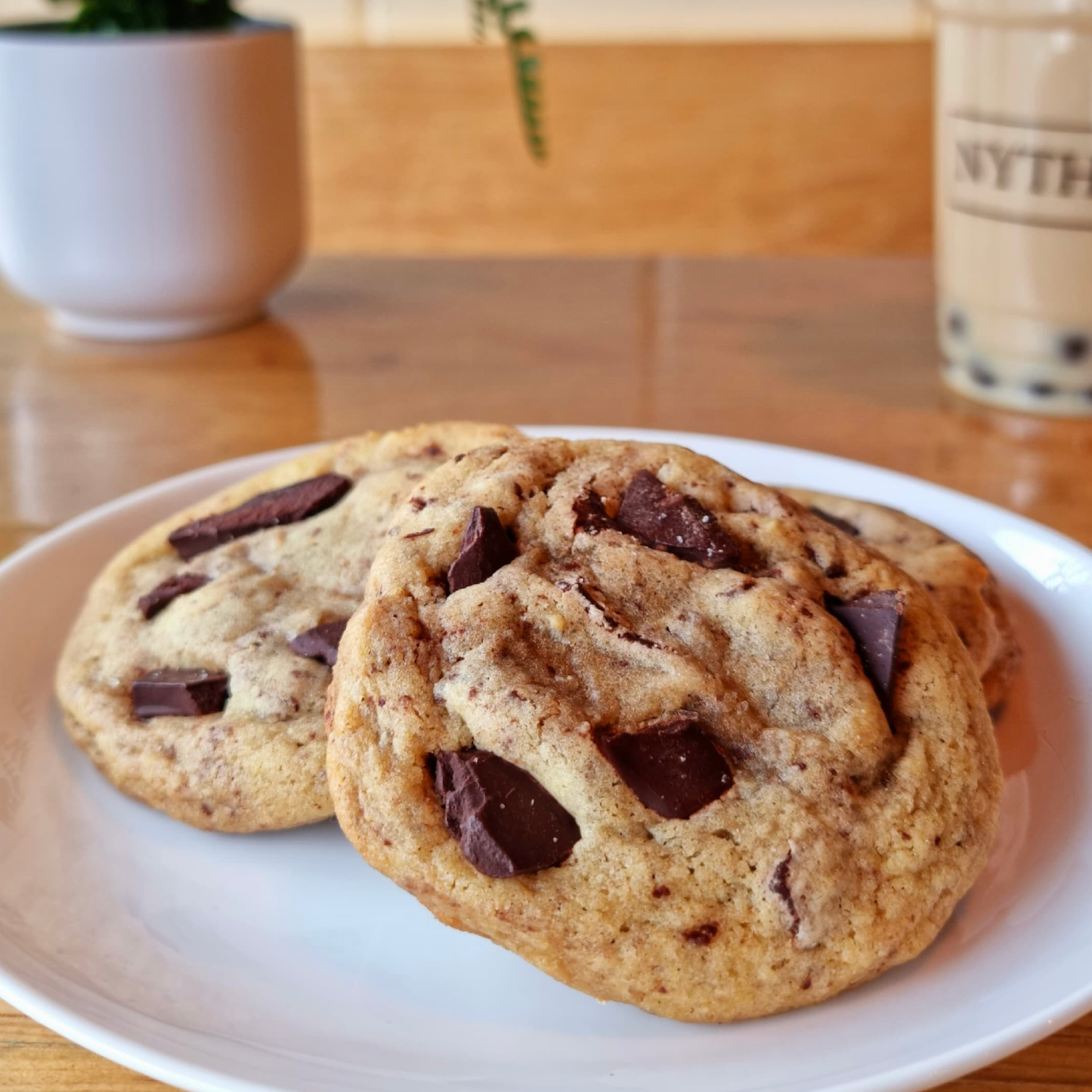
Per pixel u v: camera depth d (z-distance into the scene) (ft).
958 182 2.48
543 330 2.79
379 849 1.69
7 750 1.99
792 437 2.47
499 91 3.51
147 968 1.73
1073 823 1.91
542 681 1.78
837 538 1.97
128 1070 1.63
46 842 1.93
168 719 1.98
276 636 2.00
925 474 2.39
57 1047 1.67
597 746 1.71
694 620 1.88
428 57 3.51
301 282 2.99
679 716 1.77
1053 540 2.13
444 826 1.70
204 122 2.62
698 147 3.52
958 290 2.53
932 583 2.04
